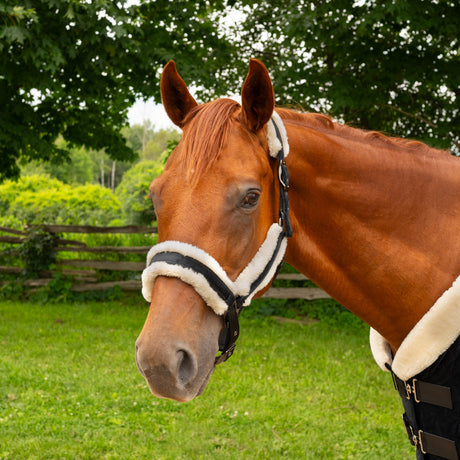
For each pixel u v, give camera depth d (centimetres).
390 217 149
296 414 384
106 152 910
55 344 568
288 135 146
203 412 386
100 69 645
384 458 314
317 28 618
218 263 121
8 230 922
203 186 123
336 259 152
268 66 833
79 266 899
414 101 713
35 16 519
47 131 809
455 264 145
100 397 411
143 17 678
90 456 319
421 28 554
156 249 123
